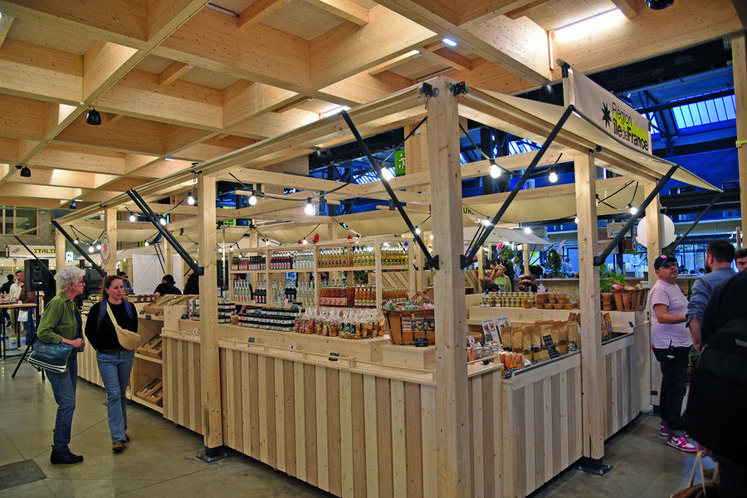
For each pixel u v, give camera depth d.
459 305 2.59
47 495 3.60
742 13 3.58
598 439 3.82
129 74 4.96
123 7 3.43
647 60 6.84
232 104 5.48
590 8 4.14
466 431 2.61
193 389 4.80
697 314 3.23
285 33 4.43
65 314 4.18
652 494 3.44
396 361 3.12
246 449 4.14
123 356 4.56
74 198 9.20
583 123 3.20
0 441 4.77
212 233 4.45
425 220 9.64
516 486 3.16
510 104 2.86
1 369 8.28
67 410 4.20
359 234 11.54
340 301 5.74
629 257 14.69
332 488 3.41
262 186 9.38
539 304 5.37
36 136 5.52
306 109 6.33
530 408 3.34
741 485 1.39
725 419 1.42
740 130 4.40
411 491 2.92
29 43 4.34
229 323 4.77
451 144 2.59
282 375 3.81
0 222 17.78
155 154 6.45
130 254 10.20
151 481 3.81
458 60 5.10
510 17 4.03
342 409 3.34
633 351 4.88
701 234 15.16
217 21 3.98
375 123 3.10
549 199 8.16
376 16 4.07
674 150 13.61
